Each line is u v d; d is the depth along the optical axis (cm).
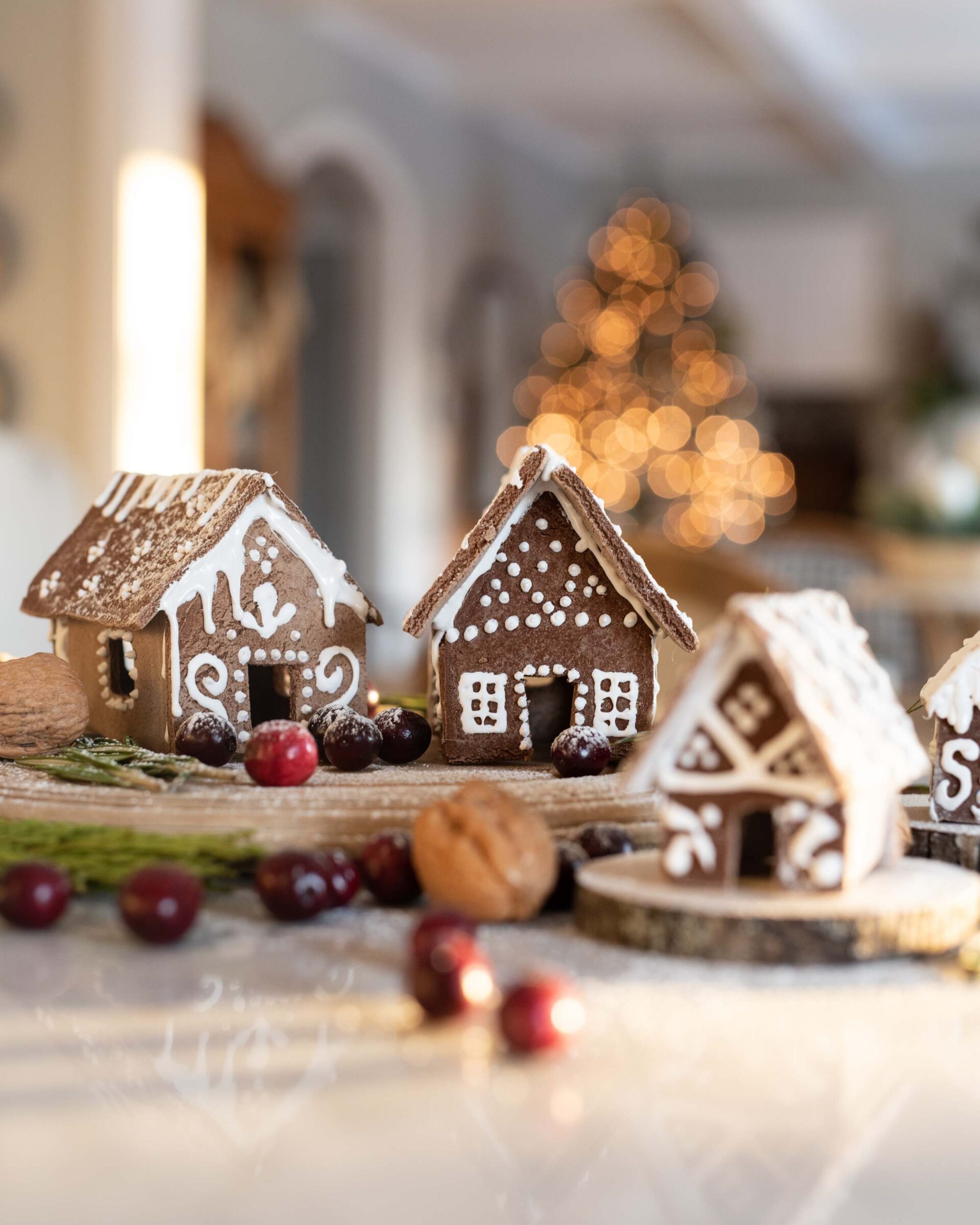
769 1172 46
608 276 370
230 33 278
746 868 62
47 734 76
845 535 361
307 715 78
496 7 297
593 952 59
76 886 63
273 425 262
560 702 81
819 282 435
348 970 59
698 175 449
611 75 346
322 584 78
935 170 432
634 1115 51
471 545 76
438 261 365
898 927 59
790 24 297
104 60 211
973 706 66
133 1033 55
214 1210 43
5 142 221
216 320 243
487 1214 43
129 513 83
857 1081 53
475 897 61
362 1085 53
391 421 348
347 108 319
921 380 420
